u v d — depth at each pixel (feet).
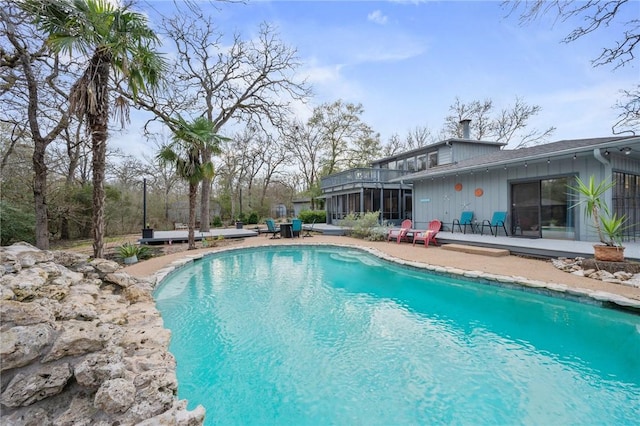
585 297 14.83
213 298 18.90
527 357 11.47
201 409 6.56
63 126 27.37
